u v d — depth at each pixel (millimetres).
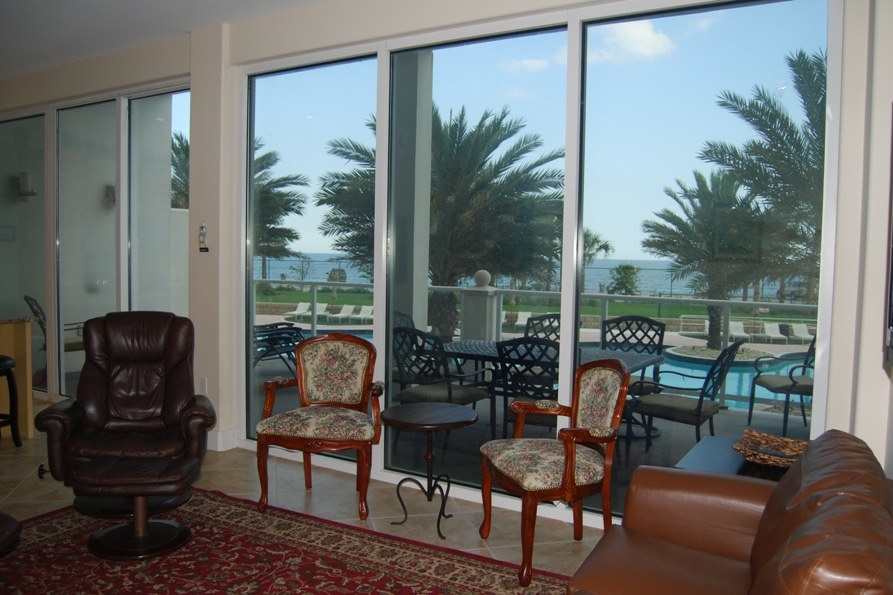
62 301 5324
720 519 1956
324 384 3490
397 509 3291
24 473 3752
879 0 2385
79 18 3951
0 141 5633
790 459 2293
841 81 2512
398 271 3637
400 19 3426
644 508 2053
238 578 2561
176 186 4629
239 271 4211
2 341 4371
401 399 3668
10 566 2637
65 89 4961
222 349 4172
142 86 4613
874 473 1505
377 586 2514
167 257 4707
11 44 4461
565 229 3094
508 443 2867
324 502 3371
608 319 3068
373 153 3678
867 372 2484
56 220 5309
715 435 2869
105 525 3049
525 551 2531
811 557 1100
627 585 1692
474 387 3443
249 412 4293
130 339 3307
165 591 2457
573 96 3043
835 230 2559
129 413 3229
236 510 3240
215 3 3719
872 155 2438
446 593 2471
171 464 2766
